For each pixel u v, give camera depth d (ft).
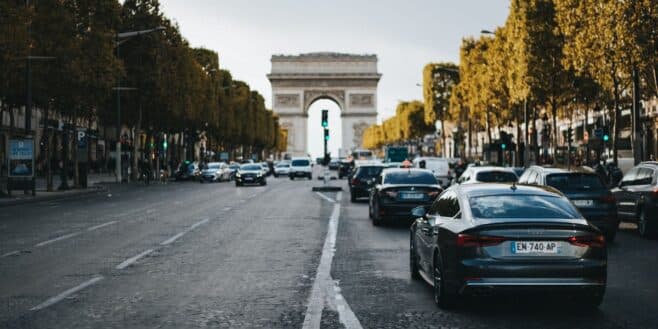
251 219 94.58
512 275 35.32
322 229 81.71
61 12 155.22
